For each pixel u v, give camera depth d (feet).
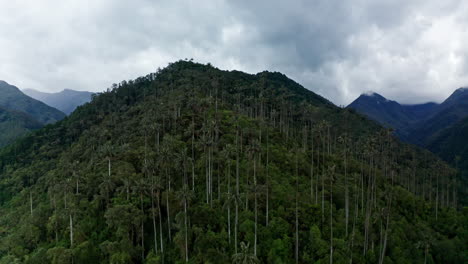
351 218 251.80
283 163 303.27
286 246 202.90
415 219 293.23
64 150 447.83
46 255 203.92
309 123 485.56
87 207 236.22
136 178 250.57
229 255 197.36
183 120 351.25
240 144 313.12
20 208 312.71
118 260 191.21
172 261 202.28
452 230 290.15
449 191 461.37
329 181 287.07
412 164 464.65
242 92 553.23
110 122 450.71
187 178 263.49
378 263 217.15
